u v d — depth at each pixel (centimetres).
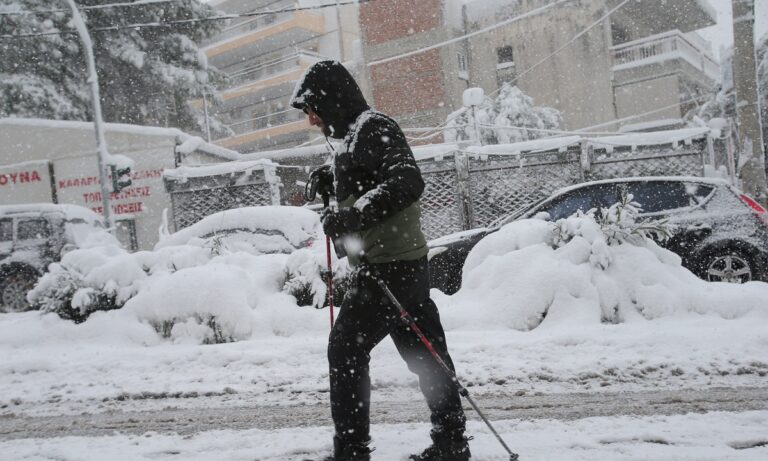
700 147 1260
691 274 645
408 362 293
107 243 1312
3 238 1233
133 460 331
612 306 597
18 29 2544
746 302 580
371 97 3198
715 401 384
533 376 460
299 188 1962
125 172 1505
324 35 4269
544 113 2402
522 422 358
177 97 3156
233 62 4712
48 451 356
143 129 1861
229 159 2102
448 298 669
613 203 789
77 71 2739
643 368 457
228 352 566
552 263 623
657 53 2794
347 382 266
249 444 348
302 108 288
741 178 1423
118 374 547
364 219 247
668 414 363
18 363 573
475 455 301
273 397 461
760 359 459
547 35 2911
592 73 2831
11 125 1961
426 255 283
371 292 266
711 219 749
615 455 294
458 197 1341
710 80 3250
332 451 325
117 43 2817
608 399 402
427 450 286
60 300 731
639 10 3139
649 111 2777
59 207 1262
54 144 1936
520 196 1322
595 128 2816
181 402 464
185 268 738
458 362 500
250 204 1567
